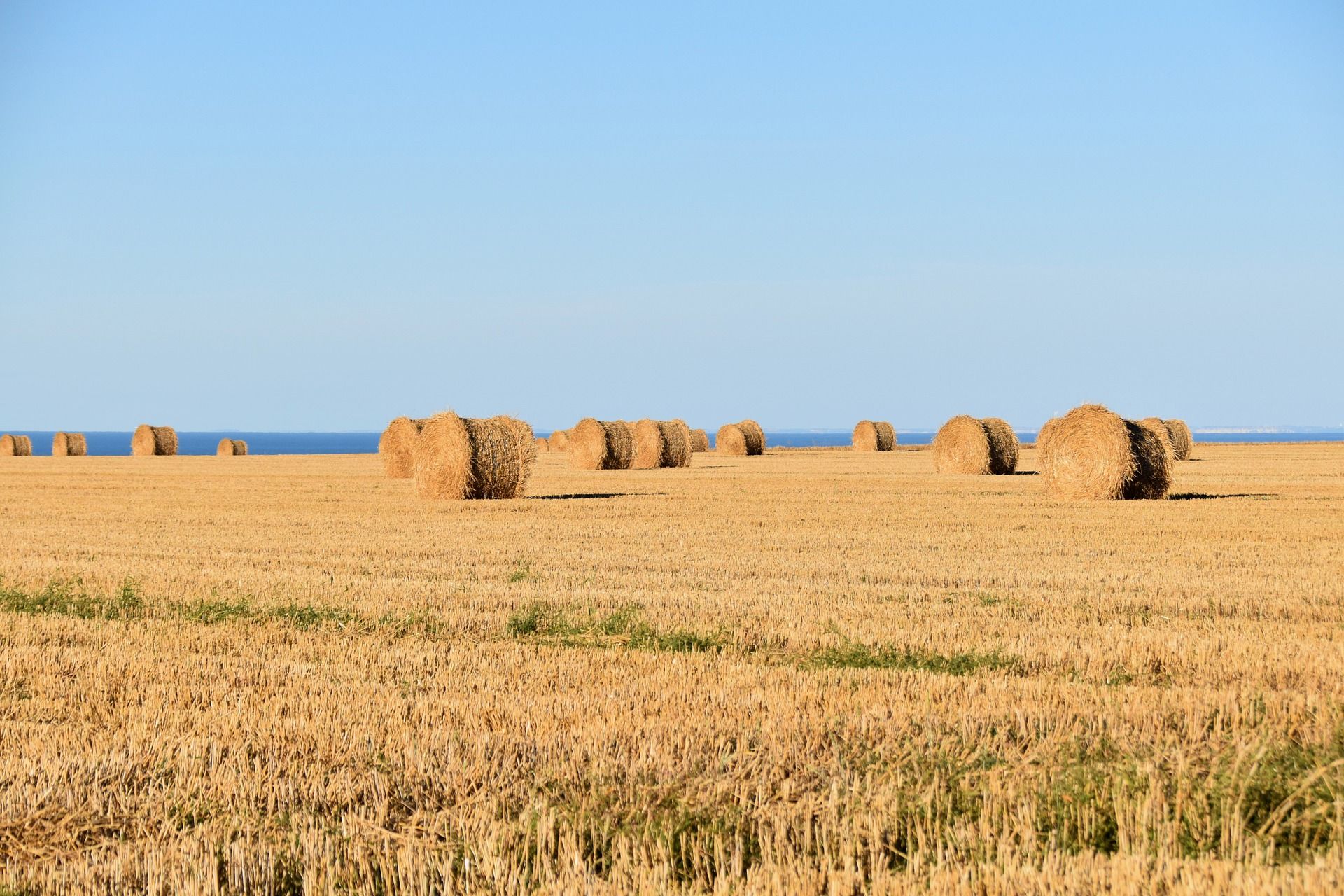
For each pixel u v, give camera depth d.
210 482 64.94
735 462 88.25
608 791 10.28
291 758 11.64
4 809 10.22
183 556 29.17
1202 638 17.55
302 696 14.34
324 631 18.92
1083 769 10.38
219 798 10.40
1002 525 36.66
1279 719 12.40
